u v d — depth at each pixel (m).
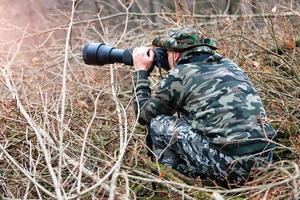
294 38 5.97
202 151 4.03
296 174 3.54
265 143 3.94
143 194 4.17
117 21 11.17
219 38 6.27
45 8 11.98
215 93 3.97
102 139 4.76
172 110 4.22
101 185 3.71
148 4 11.74
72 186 3.84
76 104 5.37
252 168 3.84
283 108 5.05
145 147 4.50
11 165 4.29
